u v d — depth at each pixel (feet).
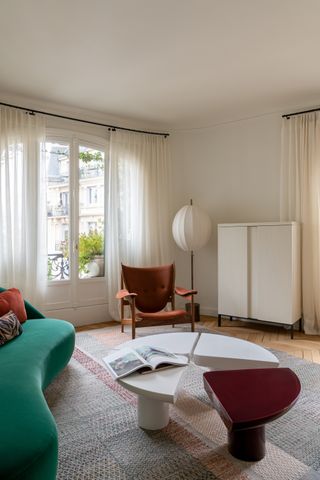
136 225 15.79
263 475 5.53
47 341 8.28
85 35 9.21
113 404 7.84
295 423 7.01
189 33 9.16
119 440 6.46
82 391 8.48
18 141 12.99
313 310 13.33
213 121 16.08
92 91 12.75
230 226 14.14
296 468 5.68
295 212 13.82
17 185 12.82
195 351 7.79
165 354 7.36
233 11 8.25
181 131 17.03
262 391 5.70
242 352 7.72
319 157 13.23
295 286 13.05
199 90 12.73
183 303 17.17
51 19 8.51
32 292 13.15
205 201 16.65
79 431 6.75
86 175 15.08
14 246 12.78
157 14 8.35
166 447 6.24
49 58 10.36
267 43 9.64
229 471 5.62
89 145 15.10
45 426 4.65
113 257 15.15
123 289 13.85
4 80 11.76
